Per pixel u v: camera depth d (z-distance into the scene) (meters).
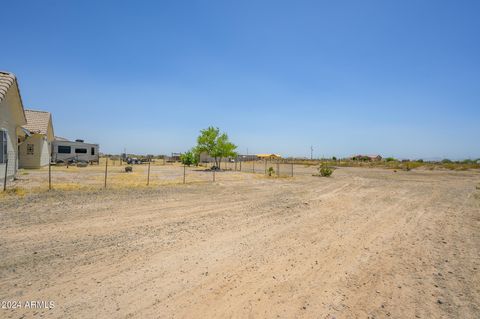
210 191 13.93
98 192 11.83
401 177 26.77
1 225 6.61
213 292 3.82
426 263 5.09
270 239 6.36
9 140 14.94
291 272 4.57
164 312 3.29
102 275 4.22
